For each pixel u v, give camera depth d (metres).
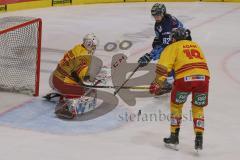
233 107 11.94
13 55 13.68
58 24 24.00
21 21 17.83
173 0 35.28
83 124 10.27
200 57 8.83
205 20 27.44
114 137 9.59
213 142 9.55
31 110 11.03
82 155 8.63
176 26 11.74
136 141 9.41
